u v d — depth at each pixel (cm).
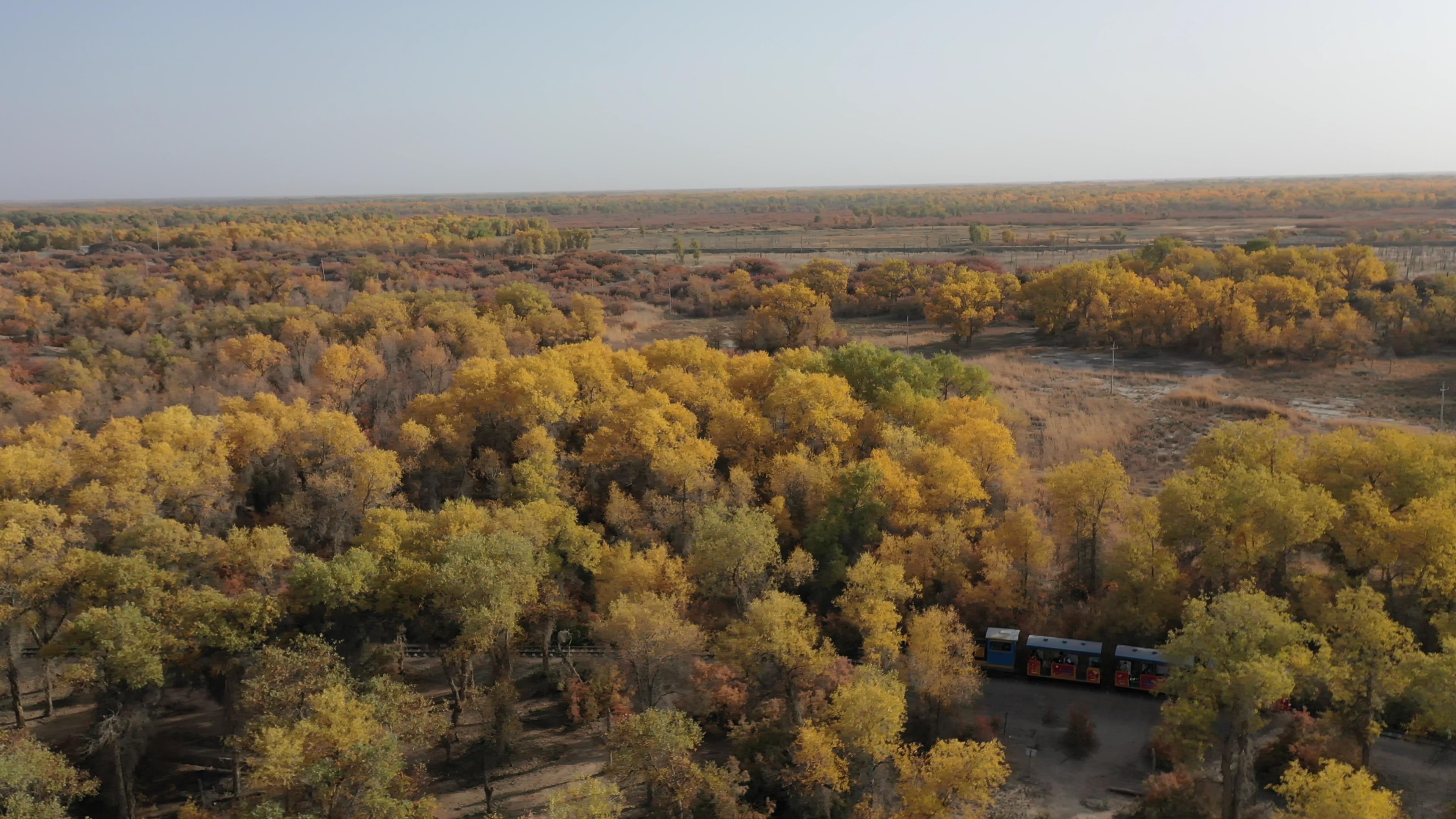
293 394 11819
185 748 6438
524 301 16200
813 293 16475
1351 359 14338
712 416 9988
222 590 7344
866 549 7844
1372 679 5378
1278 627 5403
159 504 8244
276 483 9456
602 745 6438
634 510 8269
